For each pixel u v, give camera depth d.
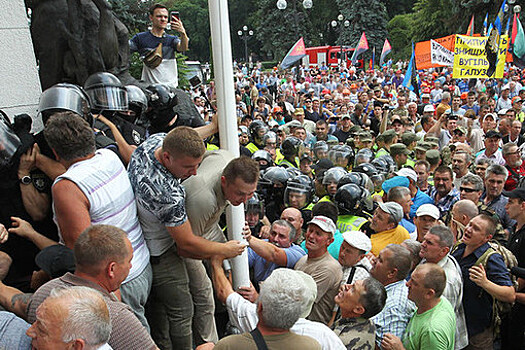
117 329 2.22
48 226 2.96
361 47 33.25
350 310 3.13
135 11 11.26
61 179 2.42
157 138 2.73
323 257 3.70
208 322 3.50
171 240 2.90
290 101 17.27
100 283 2.26
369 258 4.22
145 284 2.74
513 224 5.84
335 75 27.14
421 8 51.69
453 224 4.95
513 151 6.98
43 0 4.40
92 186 2.44
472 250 4.19
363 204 4.83
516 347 4.30
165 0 13.19
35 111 4.09
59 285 2.23
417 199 6.07
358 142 8.65
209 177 2.89
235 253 2.95
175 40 6.13
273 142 7.41
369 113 12.97
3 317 2.17
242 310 2.98
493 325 4.13
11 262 2.73
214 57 3.21
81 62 4.49
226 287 3.08
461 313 4.07
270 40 65.44
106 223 2.51
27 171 2.79
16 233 2.71
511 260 4.21
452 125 9.59
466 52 12.12
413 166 7.41
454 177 7.06
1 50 3.85
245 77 27.75
